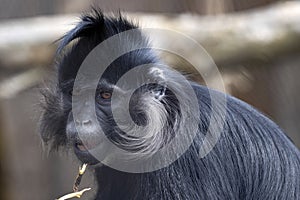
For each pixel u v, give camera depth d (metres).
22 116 33.44
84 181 20.16
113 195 17.84
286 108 34.47
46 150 18.16
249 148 16.89
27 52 26.88
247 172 16.72
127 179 17.25
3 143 33.16
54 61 17.64
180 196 15.96
